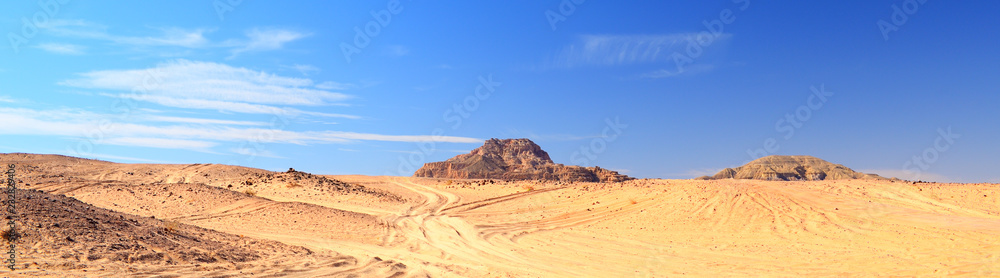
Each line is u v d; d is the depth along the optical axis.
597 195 54.06
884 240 30.42
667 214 43.47
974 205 37.84
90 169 70.38
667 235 36.91
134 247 19.47
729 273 25.27
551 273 25.39
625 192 53.50
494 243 35.34
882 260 26.12
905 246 28.61
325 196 56.50
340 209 49.69
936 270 23.50
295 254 24.62
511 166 177.00
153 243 20.81
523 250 32.69
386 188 68.44
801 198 43.50
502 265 27.56
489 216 47.34
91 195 47.41
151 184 52.25
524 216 47.12
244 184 63.09
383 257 27.97
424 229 40.75
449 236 37.94
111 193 48.22
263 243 27.16
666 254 30.70
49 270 14.65
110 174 68.62
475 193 61.91
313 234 36.03
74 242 18.34
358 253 28.44
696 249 31.92
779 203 42.28
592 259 29.62
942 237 29.59
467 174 164.50
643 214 44.66
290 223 39.62
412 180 79.56
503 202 54.69
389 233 38.56
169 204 45.09
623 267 27.23
